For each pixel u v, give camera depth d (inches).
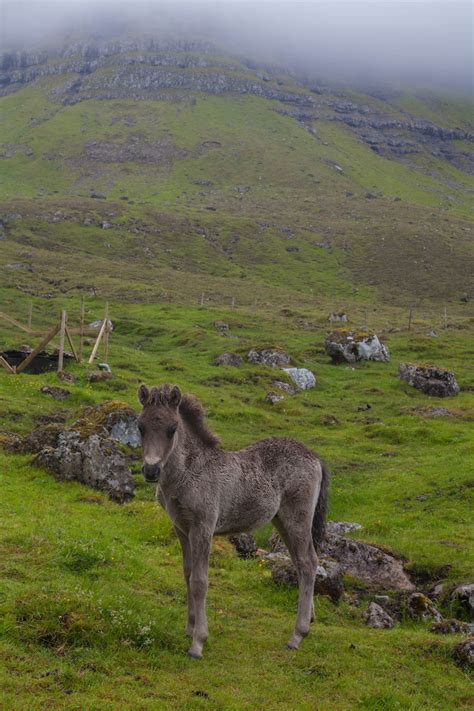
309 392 1574.8
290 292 4527.6
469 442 1072.8
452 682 359.9
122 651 320.5
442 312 4288.9
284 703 303.1
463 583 542.0
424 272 5595.5
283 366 1785.2
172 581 439.8
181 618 375.6
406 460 1001.5
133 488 701.9
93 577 405.4
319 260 5994.1
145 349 2064.5
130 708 273.7
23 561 409.1
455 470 894.4
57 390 1104.2
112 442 722.2
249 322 2632.9
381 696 323.9
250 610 424.8
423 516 745.6
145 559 479.2
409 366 1651.1
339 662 358.6
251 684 317.1
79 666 299.4
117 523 583.5
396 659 377.1
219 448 363.9
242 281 4872.0
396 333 2495.1
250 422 1196.5
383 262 5890.8
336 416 1333.7
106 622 334.0
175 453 340.5
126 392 1222.3
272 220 7165.4
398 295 5007.4
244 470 360.8
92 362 1428.4
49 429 773.3
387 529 705.0
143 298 3312.0
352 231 6840.6
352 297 4894.2
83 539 455.2
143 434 330.3
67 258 4800.7
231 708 288.8
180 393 339.3
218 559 524.7
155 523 585.3
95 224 6151.6
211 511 344.2
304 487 377.1
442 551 613.6
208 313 2778.1
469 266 5733.3
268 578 482.0
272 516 369.4
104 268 4542.3
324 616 444.8
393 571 562.9
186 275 4776.1
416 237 6550.2
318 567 484.1
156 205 7647.6
